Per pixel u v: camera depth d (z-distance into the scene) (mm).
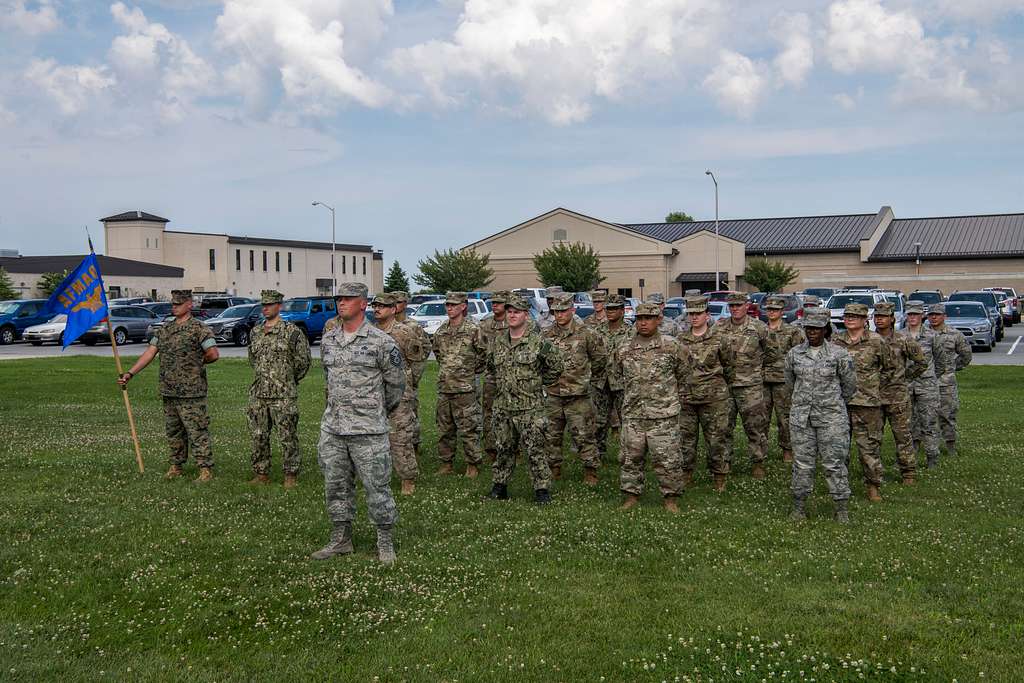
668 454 8445
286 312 33188
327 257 84062
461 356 10062
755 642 5293
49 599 6020
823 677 4852
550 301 9812
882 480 9930
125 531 7625
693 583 6379
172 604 5945
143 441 12211
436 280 66000
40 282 59812
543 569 6688
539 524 7891
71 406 15852
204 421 9695
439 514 8297
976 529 7727
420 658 5121
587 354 9836
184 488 9242
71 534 7496
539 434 8727
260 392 9367
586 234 66688
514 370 8695
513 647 5266
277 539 7449
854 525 7914
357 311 6891
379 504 6863
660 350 8438
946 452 11469
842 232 69938
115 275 63750
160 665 5020
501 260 68750
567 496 9102
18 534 7504
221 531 7660
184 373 9539
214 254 73250
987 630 5453
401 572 6578
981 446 11820
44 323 35469
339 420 6855
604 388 10898
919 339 11094
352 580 6391
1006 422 13836
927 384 10500
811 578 6480
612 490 9438
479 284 66188
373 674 4918
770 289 64500
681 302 39031
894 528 7820
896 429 9727
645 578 6508
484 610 5852
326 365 6953
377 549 7156
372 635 5477
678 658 5109
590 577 6512
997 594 6078
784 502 8867
